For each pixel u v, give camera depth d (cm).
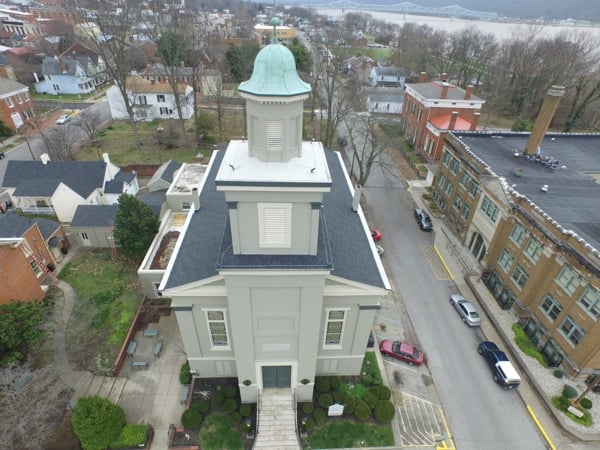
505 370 2919
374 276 2478
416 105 6994
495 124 8669
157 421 2586
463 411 2766
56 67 8988
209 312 2452
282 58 1784
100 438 2300
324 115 8456
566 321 2994
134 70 9325
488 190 3947
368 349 3155
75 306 3412
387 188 5759
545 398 2819
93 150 6388
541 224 3234
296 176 1828
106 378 2842
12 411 2289
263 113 1806
